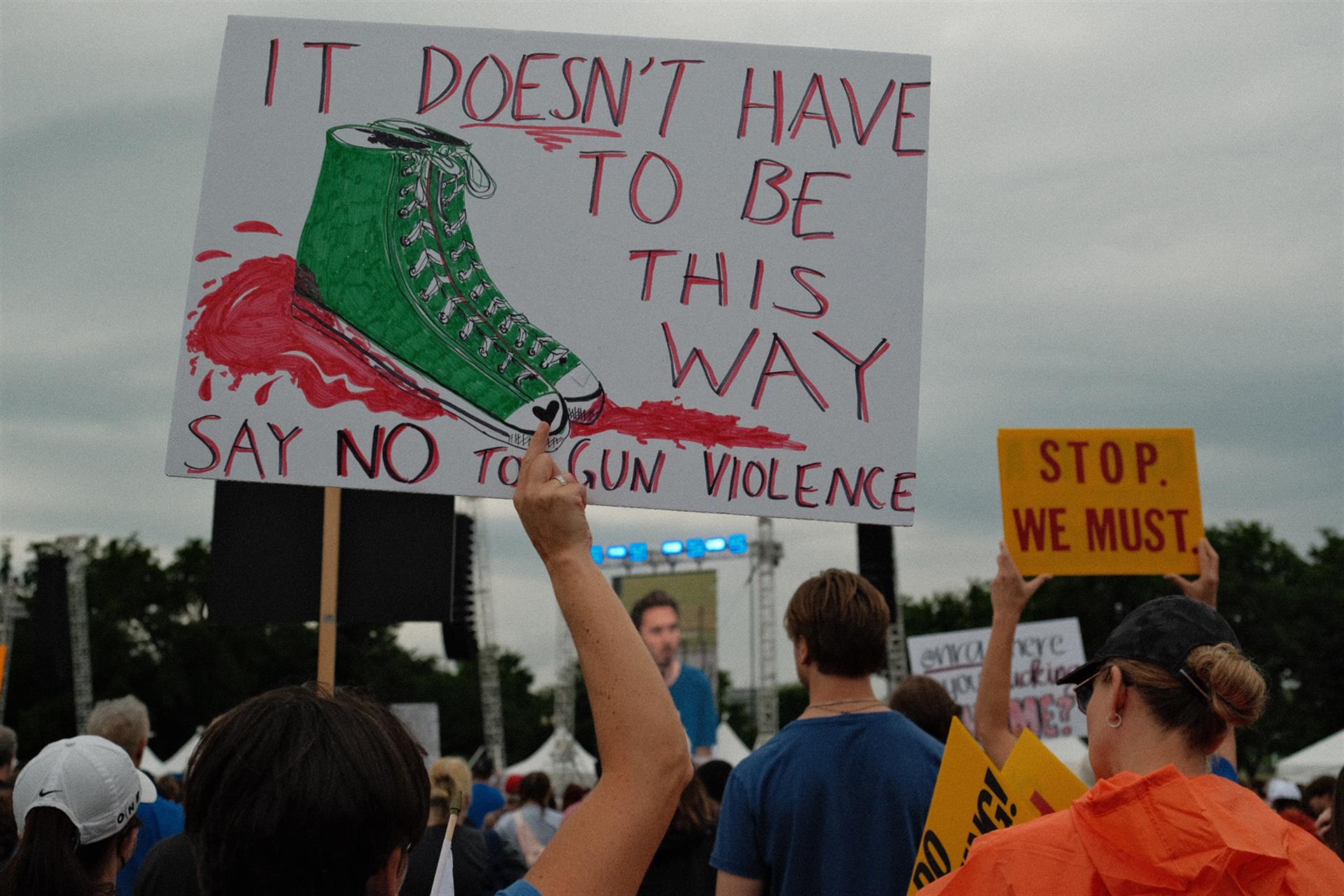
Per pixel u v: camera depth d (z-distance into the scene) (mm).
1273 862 1747
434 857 3809
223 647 57250
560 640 32188
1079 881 1776
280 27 3137
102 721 4352
